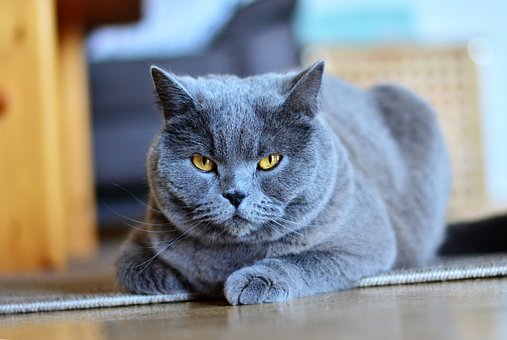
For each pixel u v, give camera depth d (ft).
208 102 2.81
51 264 4.20
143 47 7.88
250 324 2.38
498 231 3.73
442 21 8.18
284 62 6.08
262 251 2.88
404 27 8.26
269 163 2.81
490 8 8.08
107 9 5.45
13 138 4.18
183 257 2.90
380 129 3.60
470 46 7.25
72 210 5.80
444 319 2.29
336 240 2.89
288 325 2.33
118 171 6.24
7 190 4.21
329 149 2.90
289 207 2.84
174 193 2.85
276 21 6.10
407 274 2.90
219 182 2.79
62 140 5.72
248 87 2.88
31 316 2.77
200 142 2.80
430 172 3.64
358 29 8.32
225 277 2.90
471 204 7.17
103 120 6.22
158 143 2.90
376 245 2.97
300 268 2.82
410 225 3.46
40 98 4.17
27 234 4.21
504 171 8.02
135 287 2.95
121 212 6.48
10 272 4.06
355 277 2.90
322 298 2.72
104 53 7.89
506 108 7.98
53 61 4.25
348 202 2.93
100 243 6.71
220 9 8.04
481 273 2.88
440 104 7.22
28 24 4.15
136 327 2.45
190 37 7.85
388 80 7.07
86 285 3.33
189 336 2.28
